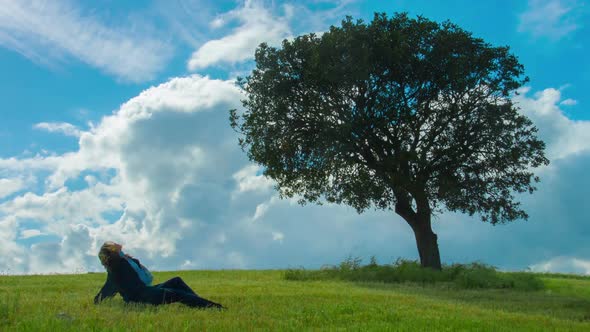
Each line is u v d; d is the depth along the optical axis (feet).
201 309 29.84
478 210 87.20
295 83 88.53
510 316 32.12
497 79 85.97
